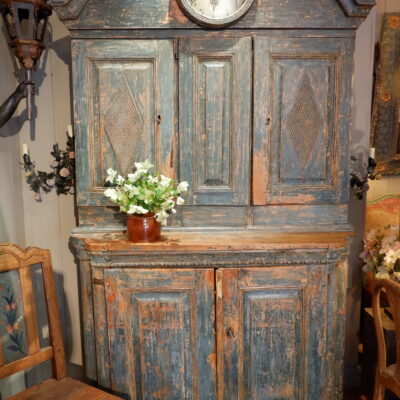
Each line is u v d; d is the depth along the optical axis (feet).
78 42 5.74
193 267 5.70
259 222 6.17
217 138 5.94
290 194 6.06
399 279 6.48
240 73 5.81
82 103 5.83
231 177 6.01
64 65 6.89
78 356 7.42
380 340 5.62
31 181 6.98
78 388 5.47
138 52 5.77
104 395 5.32
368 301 8.15
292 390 5.98
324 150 6.01
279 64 5.84
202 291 5.71
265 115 5.87
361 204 7.50
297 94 5.89
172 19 5.72
